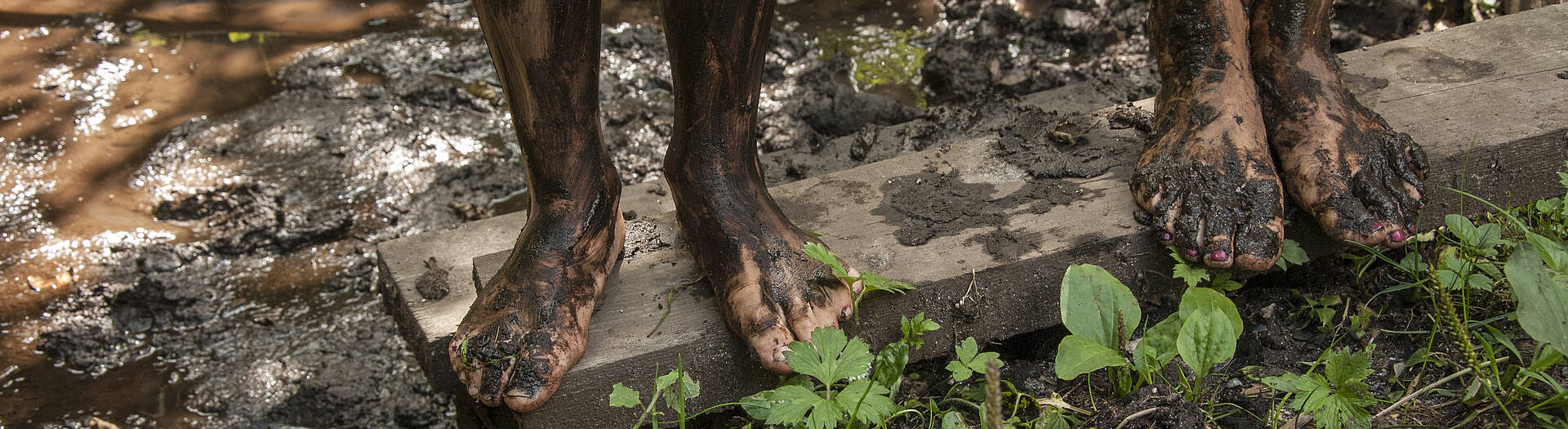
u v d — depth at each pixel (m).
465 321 2.04
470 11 4.53
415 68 4.12
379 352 2.93
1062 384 2.20
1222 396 2.09
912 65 4.00
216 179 3.57
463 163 3.60
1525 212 2.51
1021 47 4.03
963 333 2.24
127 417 2.78
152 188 3.54
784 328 1.99
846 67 4.02
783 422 1.94
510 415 2.14
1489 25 2.93
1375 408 2.02
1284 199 2.31
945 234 2.30
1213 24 2.31
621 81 4.02
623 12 4.50
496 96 3.96
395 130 3.78
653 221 2.43
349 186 3.53
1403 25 3.76
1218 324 1.91
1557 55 2.74
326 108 3.91
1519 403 1.91
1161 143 2.34
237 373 2.88
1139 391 2.04
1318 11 2.35
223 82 4.10
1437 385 2.02
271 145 3.72
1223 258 2.11
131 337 3.03
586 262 2.10
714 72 1.98
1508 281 1.94
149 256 3.24
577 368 2.04
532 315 2.00
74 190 3.55
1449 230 2.44
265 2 4.68
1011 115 3.19
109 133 3.83
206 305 3.11
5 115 3.94
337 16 4.54
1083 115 2.72
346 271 3.20
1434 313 2.24
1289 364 2.22
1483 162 2.40
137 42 4.38
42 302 3.12
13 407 2.82
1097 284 2.03
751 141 2.13
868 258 2.24
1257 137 2.26
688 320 2.13
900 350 2.02
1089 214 2.32
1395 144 2.25
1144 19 4.03
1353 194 2.19
